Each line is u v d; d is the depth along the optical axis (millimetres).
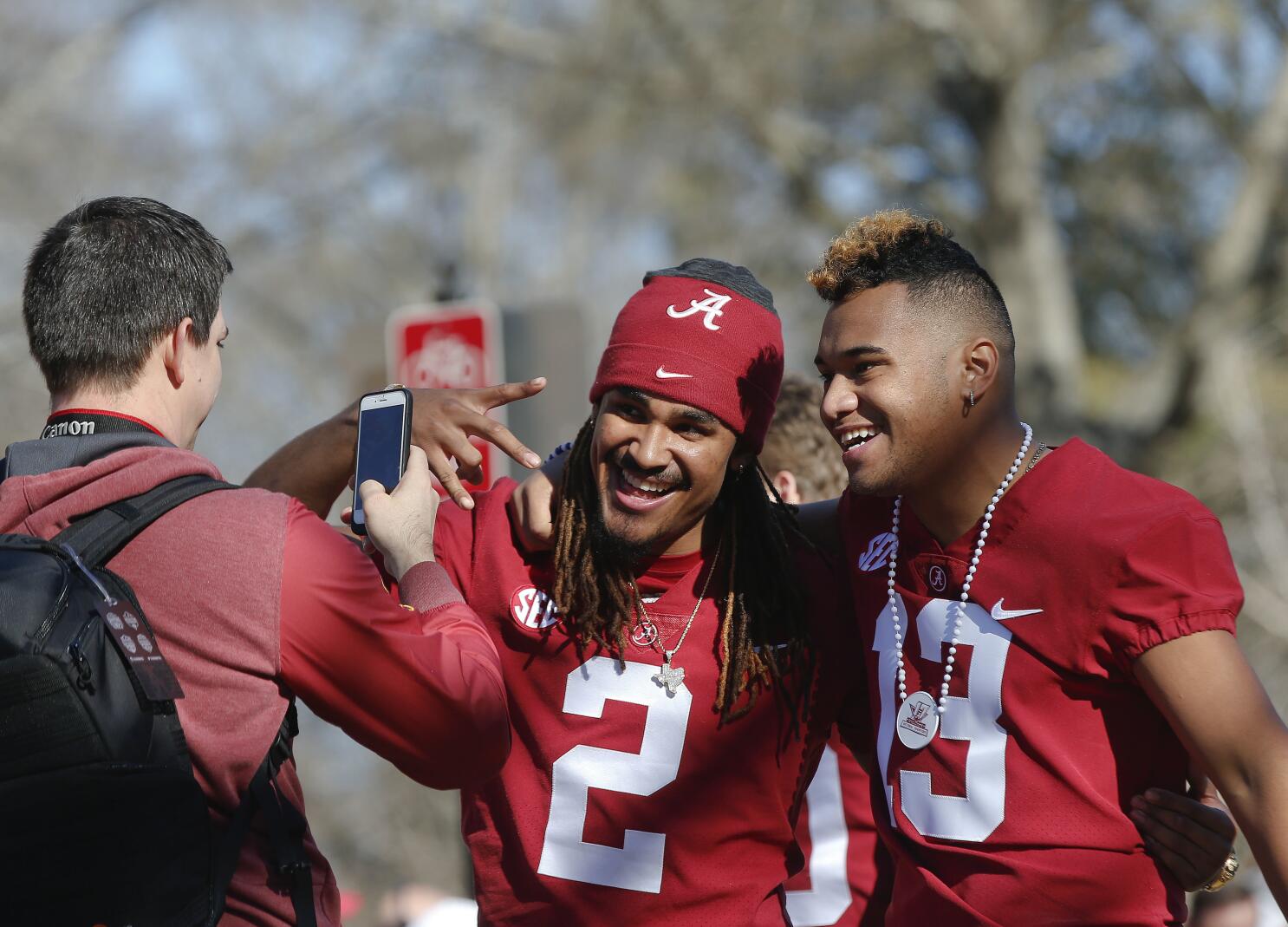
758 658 6289
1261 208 30344
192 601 4988
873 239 5848
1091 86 33219
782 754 6348
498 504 6695
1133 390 33750
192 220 5617
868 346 5727
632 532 6129
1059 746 5562
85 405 5332
